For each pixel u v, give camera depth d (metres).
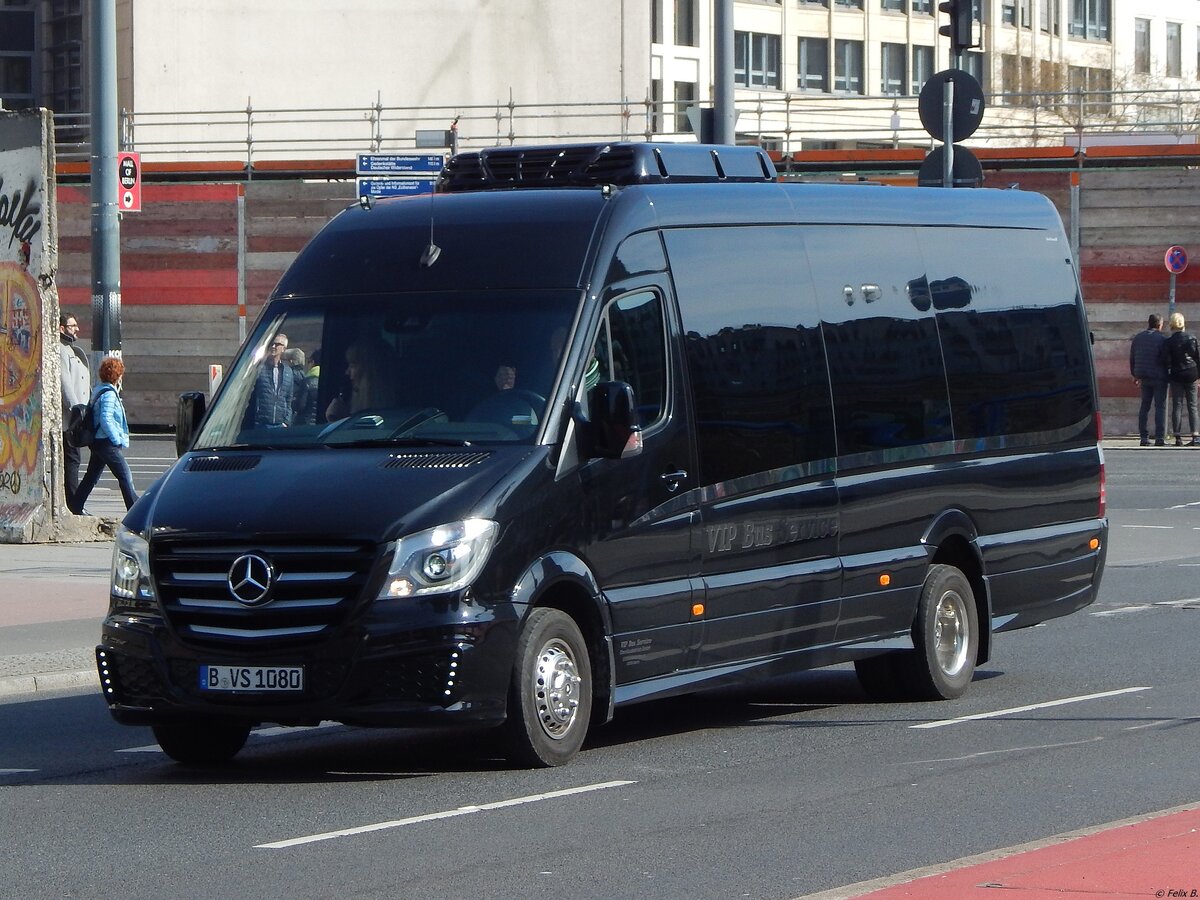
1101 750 28.58
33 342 58.78
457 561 25.75
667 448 29.22
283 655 25.75
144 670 26.75
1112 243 104.25
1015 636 43.22
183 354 113.75
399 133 135.62
